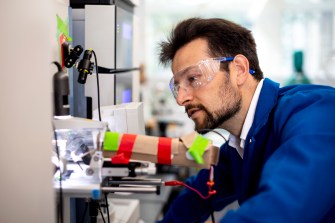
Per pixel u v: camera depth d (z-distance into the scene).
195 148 1.05
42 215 1.00
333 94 1.04
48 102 0.98
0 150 0.99
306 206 0.82
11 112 0.99
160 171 3.32
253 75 1.26
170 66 1.25
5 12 0.98
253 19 4.91
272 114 1.19
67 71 1.28
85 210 1.42
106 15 1.52
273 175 0.85
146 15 5.21
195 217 1.53
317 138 0.89
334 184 0.89
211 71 1.15
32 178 0.99
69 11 1.36
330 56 4.68
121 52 1.65
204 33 1.19
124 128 1.27
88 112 1.52
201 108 1.17
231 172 1.50
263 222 0.79
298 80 3.86
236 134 1.31
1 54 0.98
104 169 1.06
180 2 5.06
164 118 4.48
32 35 0.98
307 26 5.15
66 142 1.10
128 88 1.83
